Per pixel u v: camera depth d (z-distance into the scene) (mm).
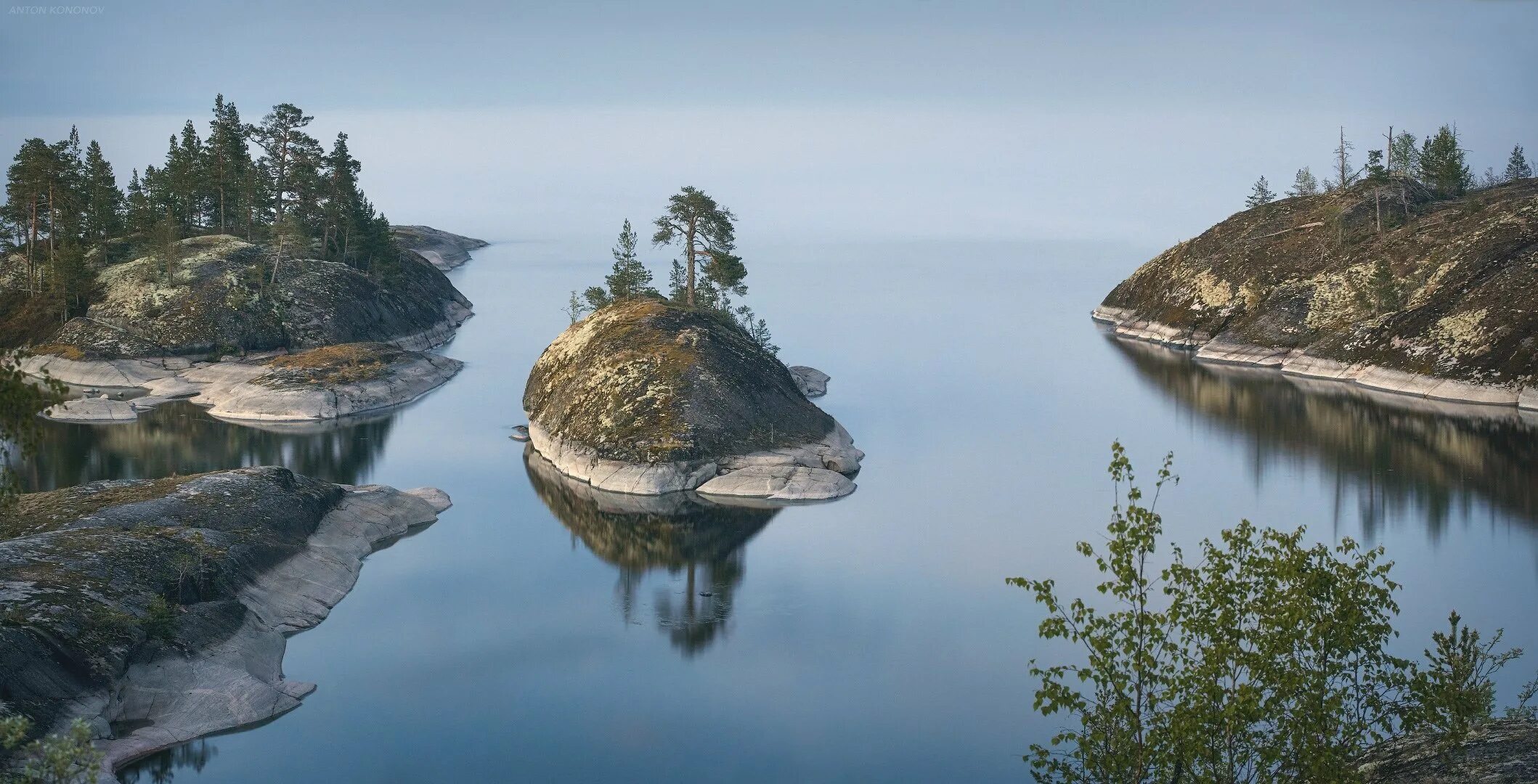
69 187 182875
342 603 77188
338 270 184875
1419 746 33438
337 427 132750
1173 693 27781
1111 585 28234
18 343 164250
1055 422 136875
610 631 73312
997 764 56469
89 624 58781
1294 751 27781
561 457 114000
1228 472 111750
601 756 57438
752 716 61812
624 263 160125
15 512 75750
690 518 98062
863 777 55312
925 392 156375
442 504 99938
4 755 48812
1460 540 88625
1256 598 28312
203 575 68062
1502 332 143250
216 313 163500
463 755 57281
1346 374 156875
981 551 89625
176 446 120875
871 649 70625
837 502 103250
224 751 56938
